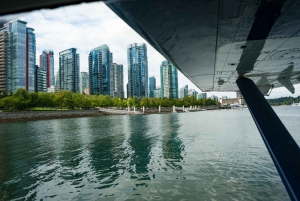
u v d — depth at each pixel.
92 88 194.12
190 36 3.84
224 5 2.82
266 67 6.52
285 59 5.64
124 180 13.35
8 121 59.56
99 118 74.88
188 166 15.84
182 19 3.16
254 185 11.94
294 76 8.30
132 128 42.41
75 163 17.81
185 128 40.62
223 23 3.38
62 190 12.15
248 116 73.06
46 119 70.38
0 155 20.97
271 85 9.88
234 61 5.70
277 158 4.33
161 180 13.09
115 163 17.45
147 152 21.17
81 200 10.87
